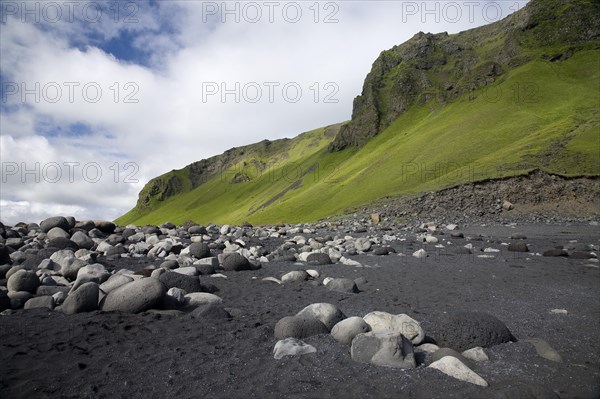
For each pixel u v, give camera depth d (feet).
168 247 58.49
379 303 32.71
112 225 83.41
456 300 34.19
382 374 17.74
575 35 393.70
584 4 411.13
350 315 28.73
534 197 157.48
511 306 32.12
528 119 272.92
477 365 19.12
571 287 39.93
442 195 166.30
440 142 295.07
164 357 19.75
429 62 581.94
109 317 25.54
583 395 16.39
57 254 41.09
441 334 22.35
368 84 640.99
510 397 15.39
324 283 39.99
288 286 38.99
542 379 17.71
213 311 26.86
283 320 23.36
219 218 630.74
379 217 155.33
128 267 45.70
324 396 15.90
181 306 29.84
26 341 21.13
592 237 95.25
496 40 550.36
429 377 17.34
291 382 17.06
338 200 275.39
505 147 232.94
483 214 151.43
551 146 201.16
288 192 542.57
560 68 359.46
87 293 27.20
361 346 19.53
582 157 180.86
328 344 21.53
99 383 16.89
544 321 27.68
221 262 49.26
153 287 27.68
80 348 20.52
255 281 41.29
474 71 433.48
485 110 318.86
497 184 165.99
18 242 56.39
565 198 155.53
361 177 311.47
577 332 25.13
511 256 63.31
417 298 34.91
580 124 230.07
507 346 21.50
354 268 51.44
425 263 55.88
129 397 15.87
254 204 595.47
